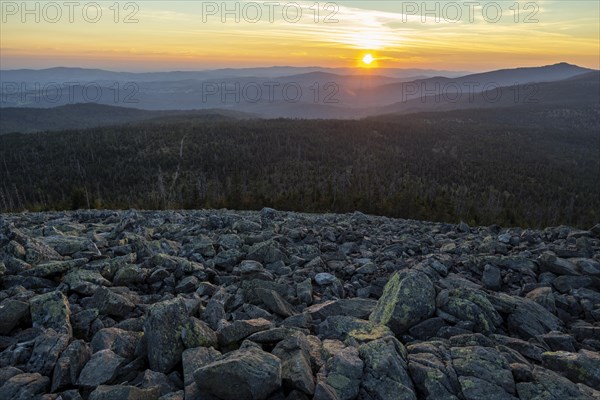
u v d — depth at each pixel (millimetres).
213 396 4824
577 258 10734
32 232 12891
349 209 55781
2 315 6594
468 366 5520
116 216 18562
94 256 10359
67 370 5332
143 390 4844
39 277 8781
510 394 5086
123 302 7723
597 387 5527
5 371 5297
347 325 7160
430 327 7062
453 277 9828
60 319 6727
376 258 12516
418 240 15359
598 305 8484
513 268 10477
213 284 10031
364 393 5090
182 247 12320
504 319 7695
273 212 20281
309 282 9609
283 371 5152
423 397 5250
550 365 6000
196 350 5730
